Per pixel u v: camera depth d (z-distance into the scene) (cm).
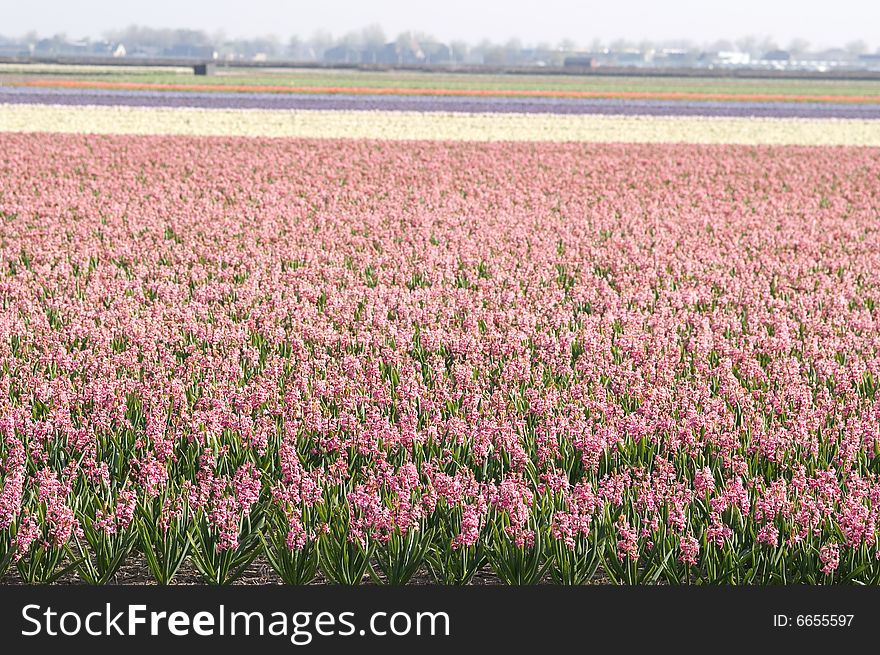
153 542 1579
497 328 2741
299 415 1956
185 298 2942
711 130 9244
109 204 4741
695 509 1642
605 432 1864
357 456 1823
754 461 1831
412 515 1564
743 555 1559
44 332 2495
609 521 1584
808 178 6209
